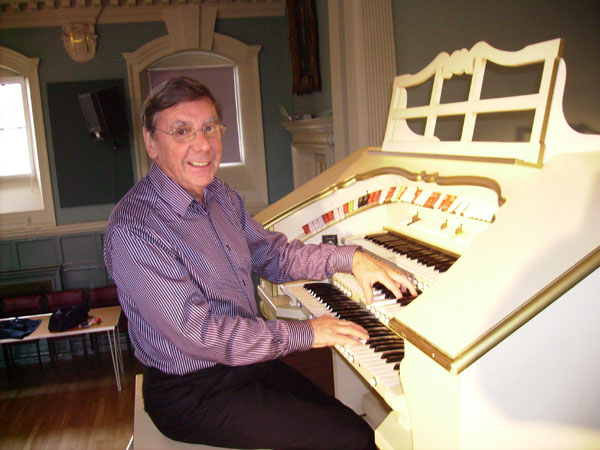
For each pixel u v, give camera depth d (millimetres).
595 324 1151
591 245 1136
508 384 1114
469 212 1670
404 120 2303
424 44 3303
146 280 1454
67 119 5684
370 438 1521
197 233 1585
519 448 1148
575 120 2523
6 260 5816
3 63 5492
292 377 1778
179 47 5723
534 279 1139
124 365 5605
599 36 2305
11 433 4203
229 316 1543
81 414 4484
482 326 1099
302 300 2041
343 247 1869
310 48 5047
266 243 1954
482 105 1719
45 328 4914
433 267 1694
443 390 1134
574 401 1173
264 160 6215
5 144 5875
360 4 3393
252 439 1518
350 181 2279
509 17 2717
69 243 5895
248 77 6031
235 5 5793
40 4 5375
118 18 5590
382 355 1492
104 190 5867
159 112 1545
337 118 3908
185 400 1540
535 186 1385
